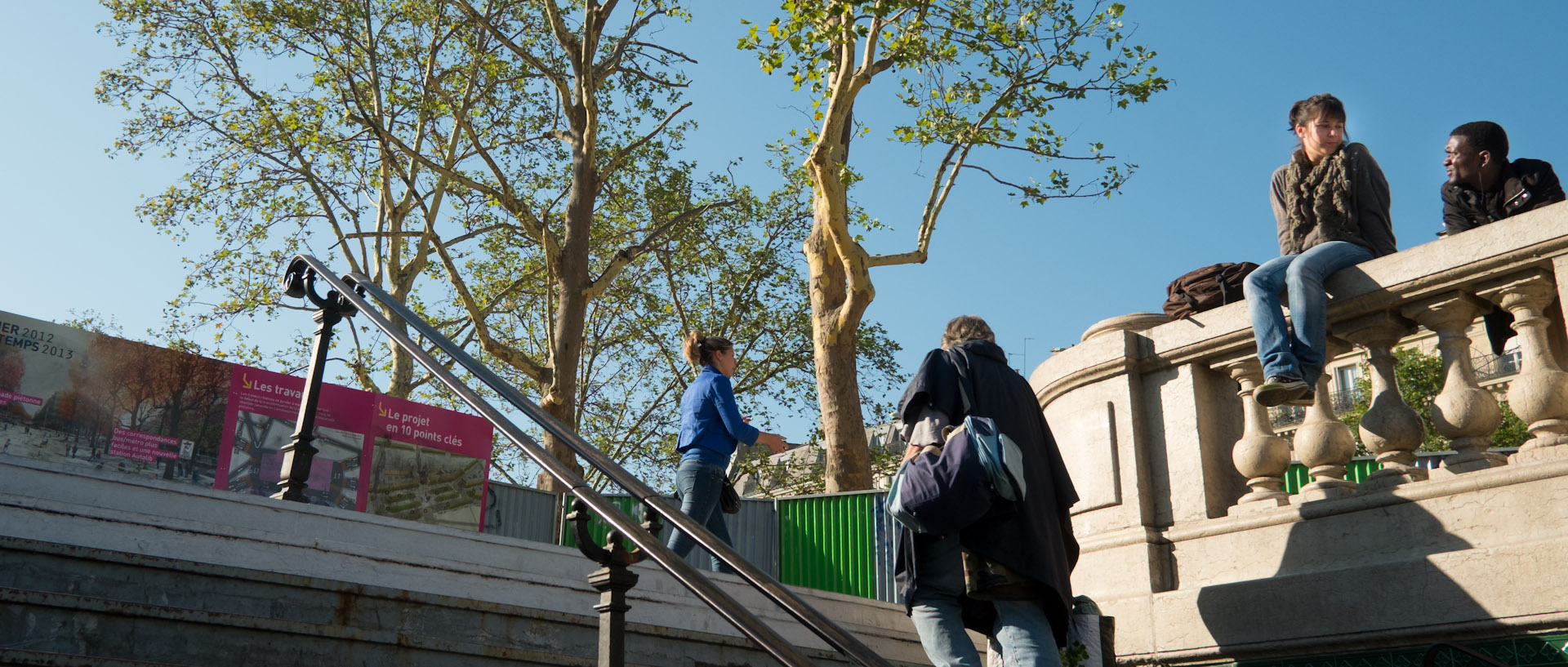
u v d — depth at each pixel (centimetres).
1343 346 494
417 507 888
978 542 313
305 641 351
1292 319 455
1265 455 486
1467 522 411
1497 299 442
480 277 2734
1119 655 495
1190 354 516
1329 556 448
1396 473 448
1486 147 467
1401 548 428
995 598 317
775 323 2791
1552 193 446
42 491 379
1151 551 502
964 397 337
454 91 2461
